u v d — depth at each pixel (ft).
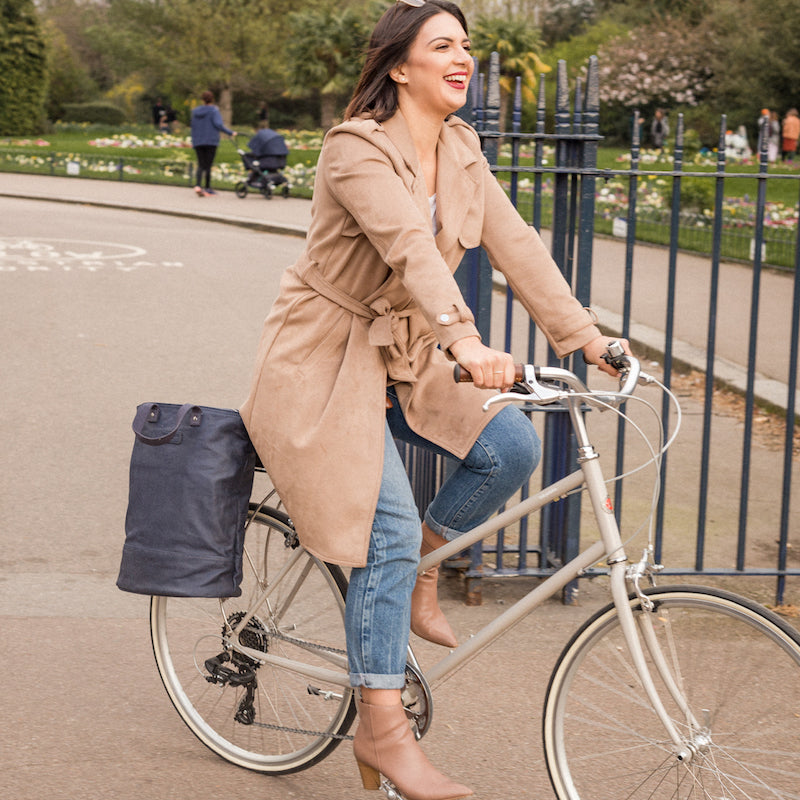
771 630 7.64
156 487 8.87
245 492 9.03
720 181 13.25
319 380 8.54
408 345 8.84
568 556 13.44
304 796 9.49
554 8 182.09
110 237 48.67
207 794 9.45
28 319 30.22
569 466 13.46
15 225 51.29
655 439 21.33
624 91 129.39
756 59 124.36
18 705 10.75
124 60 194.59
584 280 12.99
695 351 28.43
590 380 26.23
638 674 8.05
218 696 10.28
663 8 152.05
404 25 8.33
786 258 44.16
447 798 8.46
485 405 7.32
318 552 8.55
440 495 9.15
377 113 8.42
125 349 27.14
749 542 16.01
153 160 79.20
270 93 184.75
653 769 8.63
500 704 11.00
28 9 138.41
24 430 20.22
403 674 8.66
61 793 9.34
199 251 45.44
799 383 25.29
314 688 9.59
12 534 15.37
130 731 10.41
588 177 12.86
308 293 8.63
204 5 175.83
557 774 8.77
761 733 8.22
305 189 73.15
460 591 13.80
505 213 9.21
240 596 9.09
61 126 156.97
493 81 12.75
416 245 7.82
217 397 23.15
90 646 12.08
